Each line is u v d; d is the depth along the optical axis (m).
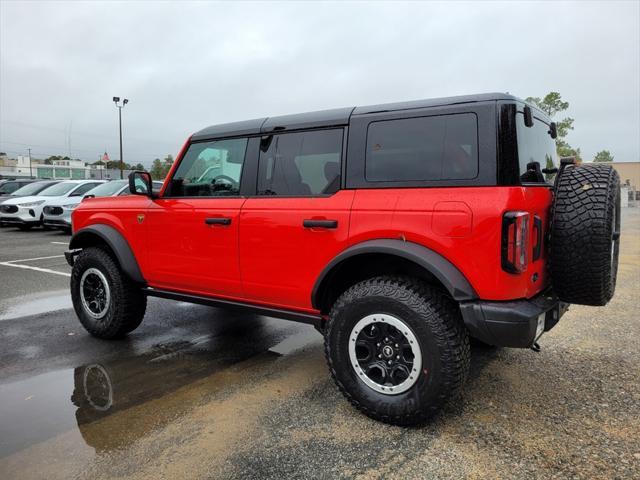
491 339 2.59
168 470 2.41
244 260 3.46
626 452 2.54
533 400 3.15
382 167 2.94
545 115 3.45
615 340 4.33
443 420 2.90
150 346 4.31
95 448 2.62
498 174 2.58
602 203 2.68
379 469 2.41
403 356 2.79
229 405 3.12
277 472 2.39
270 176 3.43
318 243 3.08
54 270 8.13
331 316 3.00
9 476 2.37
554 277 2.83
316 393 3.30
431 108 2.82
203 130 3.86
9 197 16.25
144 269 4.16
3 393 3.32
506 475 2.35
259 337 4.57
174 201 3.92
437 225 2.66
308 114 3.33
